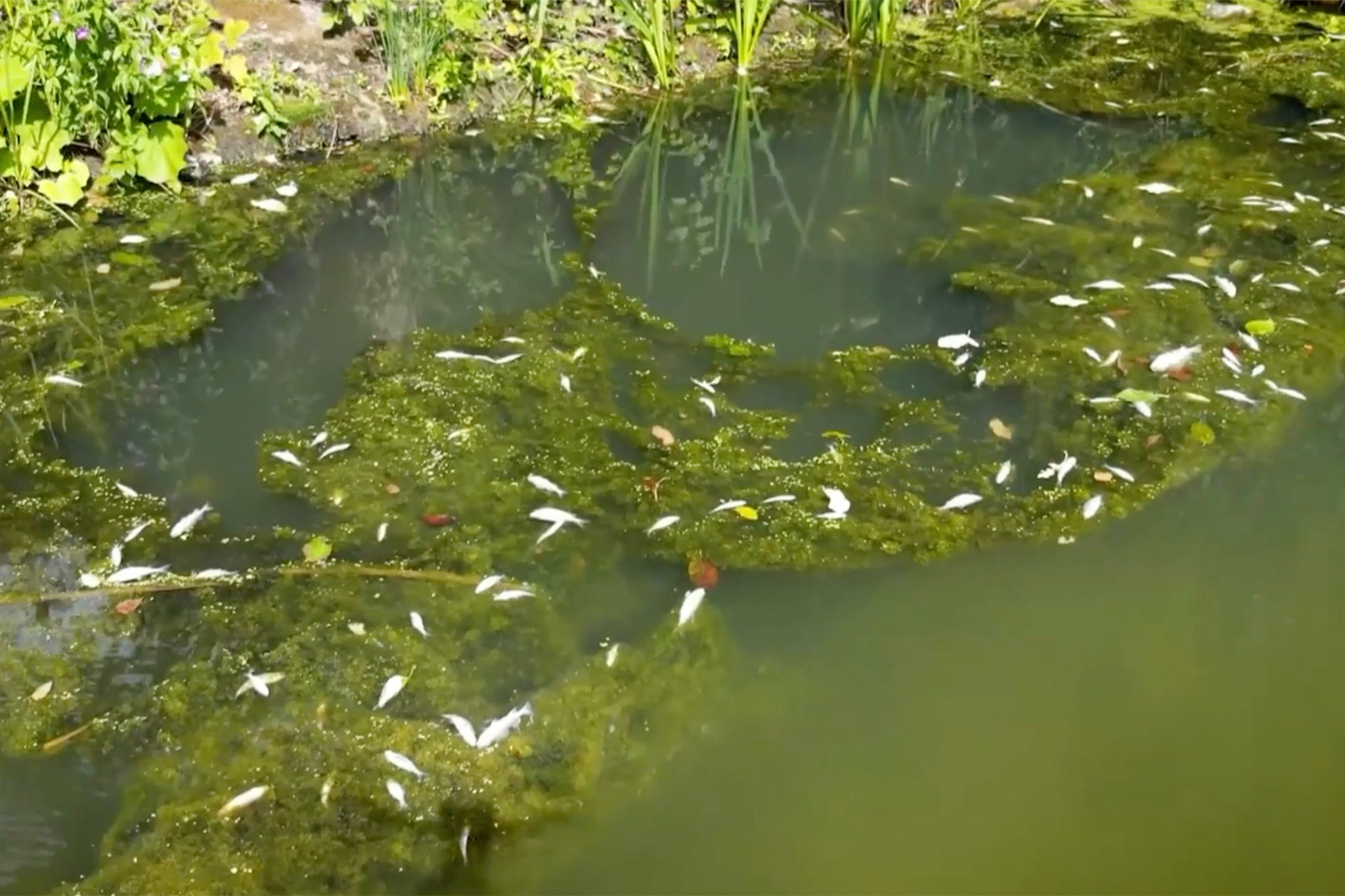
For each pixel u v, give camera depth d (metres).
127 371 3.62
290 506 3.03
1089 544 2.97
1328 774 2.37
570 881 2.12
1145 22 7.31
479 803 2.22
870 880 2.13
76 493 3.06
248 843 2.12
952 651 2.66
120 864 2.06
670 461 3.21
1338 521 3.06
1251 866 2.17
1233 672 2.62
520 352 3.71
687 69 6.30
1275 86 6.10
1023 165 5.43
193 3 4.94
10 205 4.43
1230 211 4.65
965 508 3.07
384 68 5.41
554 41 6.00
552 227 4.75
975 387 3.60
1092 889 2.12
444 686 2.48
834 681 2.57
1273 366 3.63
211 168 4.81
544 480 3.08
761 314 4.10
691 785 2.31
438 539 2.90
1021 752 2.41
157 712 2.40
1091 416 3.41
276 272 4.25
